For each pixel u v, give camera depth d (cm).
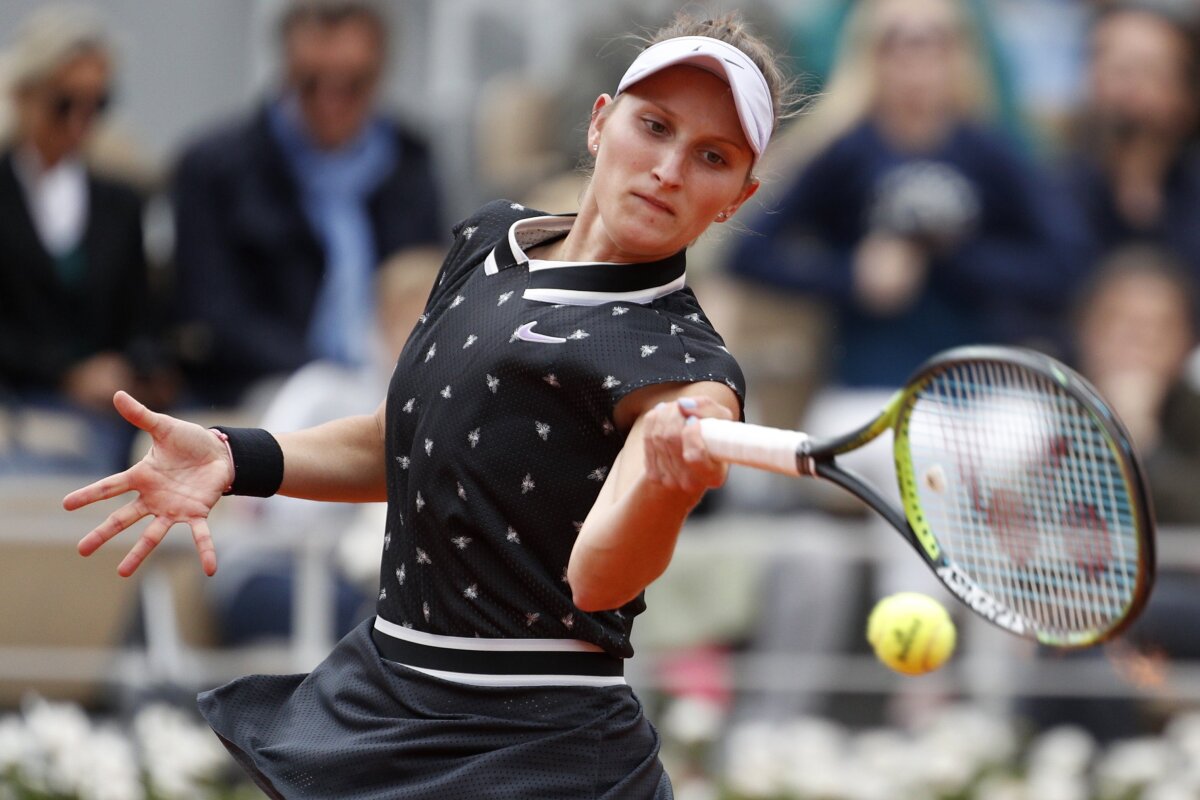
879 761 2145
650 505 902
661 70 978
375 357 2506
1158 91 2916
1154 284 2583
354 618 2227
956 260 2709
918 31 2750
